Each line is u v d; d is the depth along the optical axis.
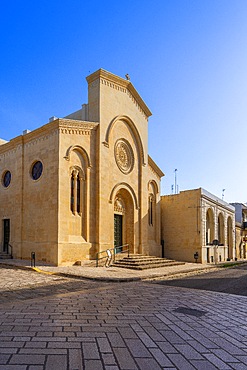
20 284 13.50
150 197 31.42
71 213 21.92
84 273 16.98
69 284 13.88
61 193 21.05
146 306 9.62
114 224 26.52
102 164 24.11
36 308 9.01
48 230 21.19
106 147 24.72
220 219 39.16
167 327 7.41
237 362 5.45
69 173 21.97
